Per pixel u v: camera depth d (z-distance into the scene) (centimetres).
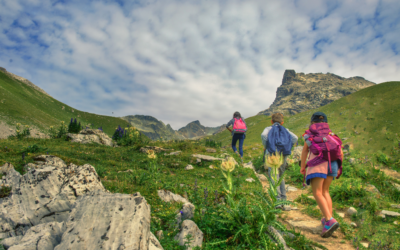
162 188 465
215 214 325
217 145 1712
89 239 192
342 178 700
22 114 6900
